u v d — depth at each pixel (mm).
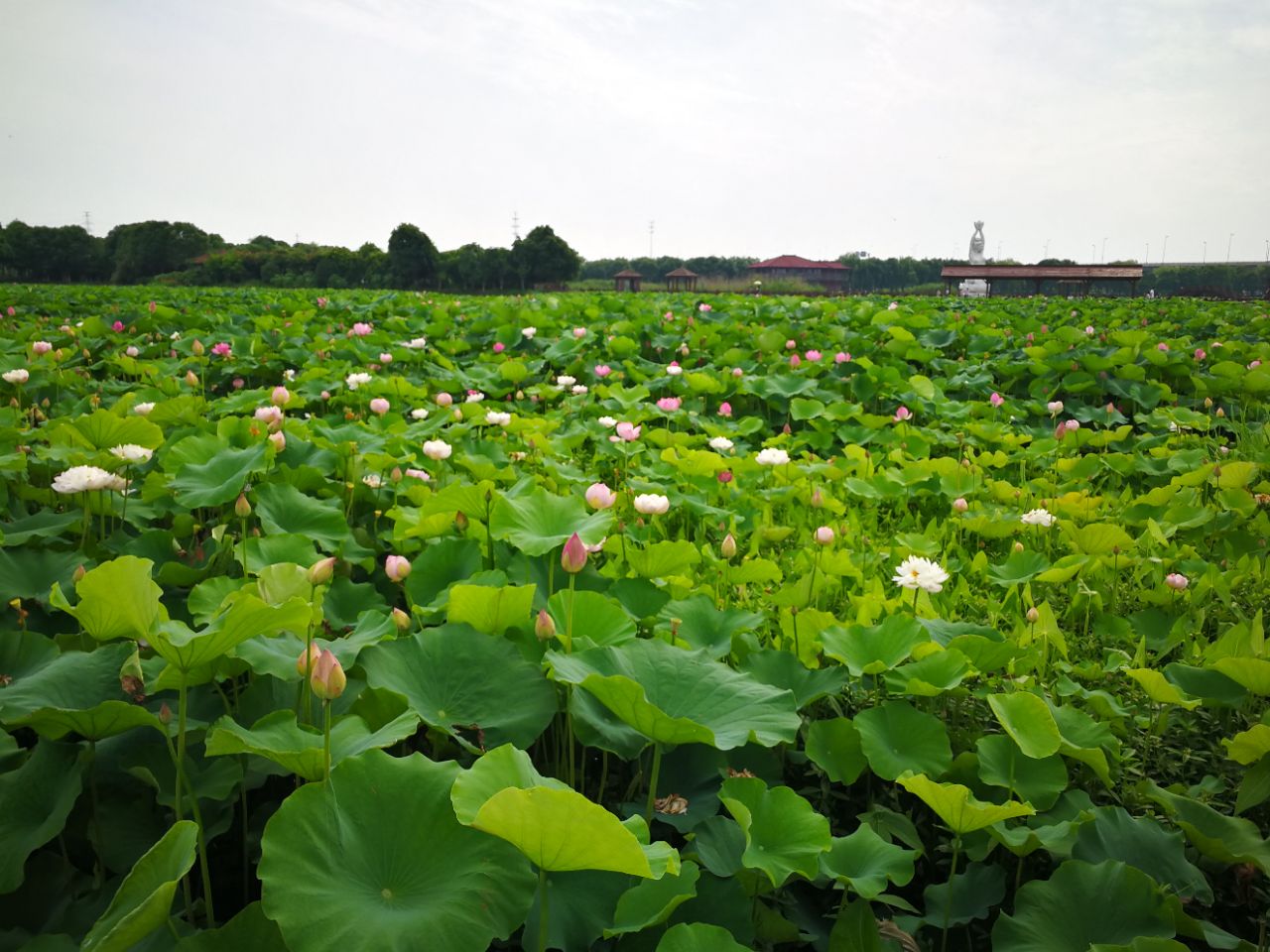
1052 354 9594
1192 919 1942
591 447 6383
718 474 4758
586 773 2570
